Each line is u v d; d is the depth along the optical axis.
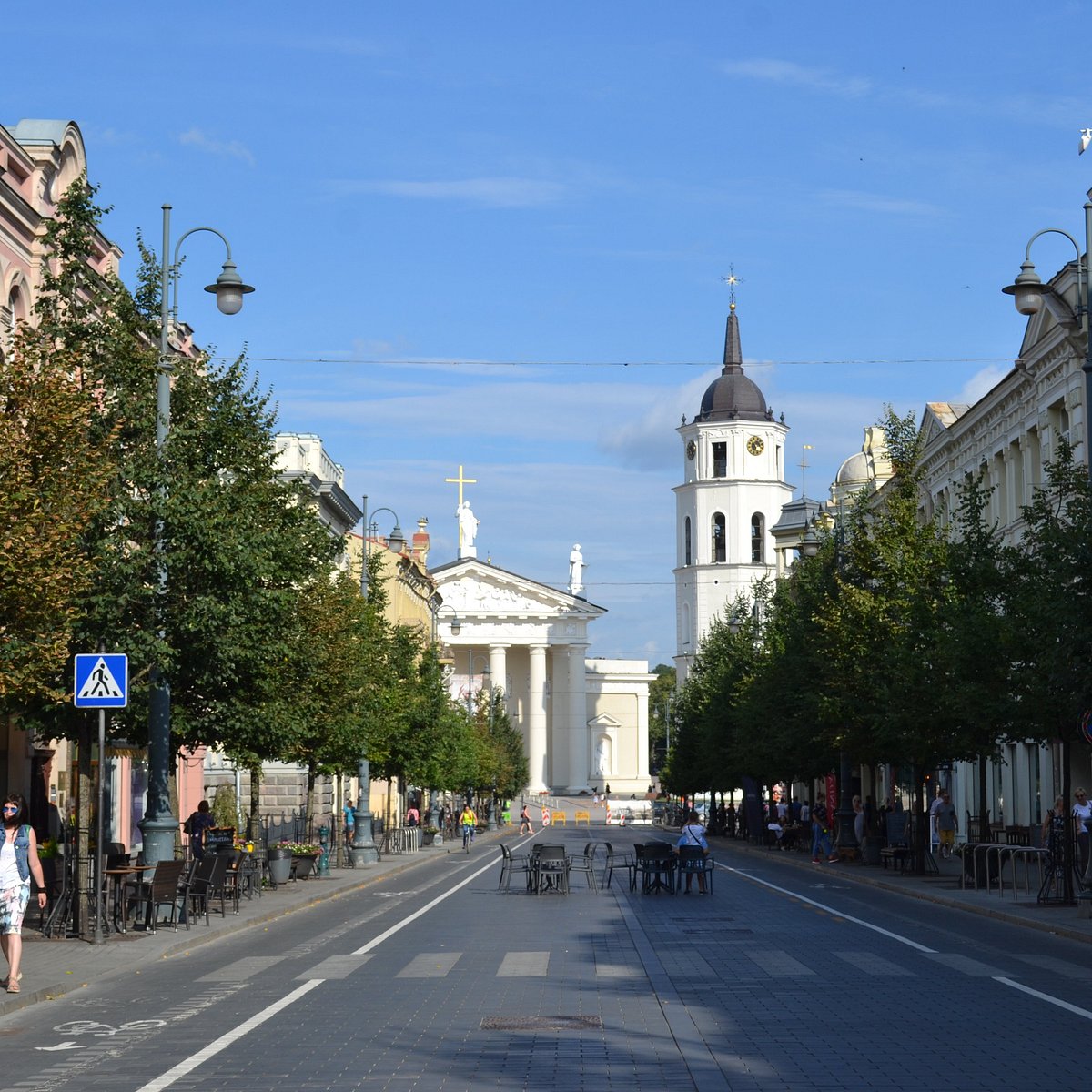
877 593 42.47
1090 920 24.16
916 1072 11.38
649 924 25.48
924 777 40.09
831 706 42.44
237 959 20.03
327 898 33.25
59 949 20.77
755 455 147.62
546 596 156.50
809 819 66.12
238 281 26.22
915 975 17.62
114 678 21.38
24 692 19.12
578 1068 11.60
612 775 168.25
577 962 19.27
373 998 15.78
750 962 19.12
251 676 26.38
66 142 32.56
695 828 34.66
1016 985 16.61
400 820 70.75
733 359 151.12
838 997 15.64
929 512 58.84
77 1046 13.09
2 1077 11.58
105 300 24.61
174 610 23.67
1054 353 42.53
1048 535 24.77
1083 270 26.86
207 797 56.50
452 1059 12.05
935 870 39.72
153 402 24.58
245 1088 10.95
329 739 37.53
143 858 24.36
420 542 107.75
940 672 33.84
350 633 38.78
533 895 34.25
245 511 24.80
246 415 26.42
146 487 23.89
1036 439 45.91
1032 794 47.75
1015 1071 11.40
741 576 146.12
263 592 24.69
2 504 17.03
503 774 110.19
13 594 17.27
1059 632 23.97
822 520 55.81
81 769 22.66
